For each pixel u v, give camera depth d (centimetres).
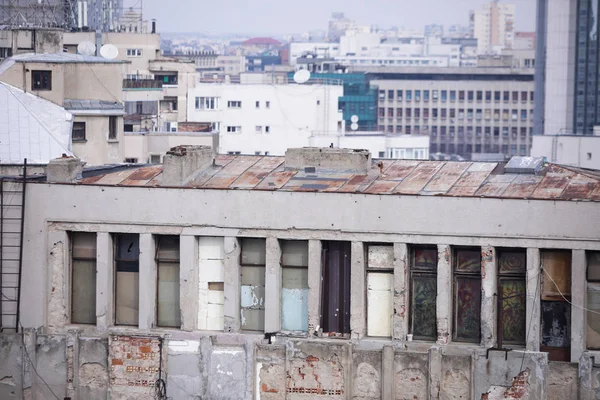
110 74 11312
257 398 6575
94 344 6731
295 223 6562
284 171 6988
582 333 6238
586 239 6203
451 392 6300
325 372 6462
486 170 6838
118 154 11456
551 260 6322
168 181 6806
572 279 6228
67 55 11450
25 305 6844
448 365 6284
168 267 6800
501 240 6316
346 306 6581
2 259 6844
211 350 6569
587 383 6184
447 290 6397
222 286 6738
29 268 6838
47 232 6831
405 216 6425
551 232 6247
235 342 6619
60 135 9500
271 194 6575
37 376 6781
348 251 6575
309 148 7081
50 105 9712
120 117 11425
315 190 6556
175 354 6631
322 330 6612
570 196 6303
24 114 9419
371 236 6475
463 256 6456
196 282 6731
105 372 6731
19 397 6788
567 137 16650
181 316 6700
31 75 10875
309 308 6569
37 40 12000
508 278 6388
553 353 6350
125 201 6738
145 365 6656
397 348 6438
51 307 6862
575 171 6781
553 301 6328
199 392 6612
